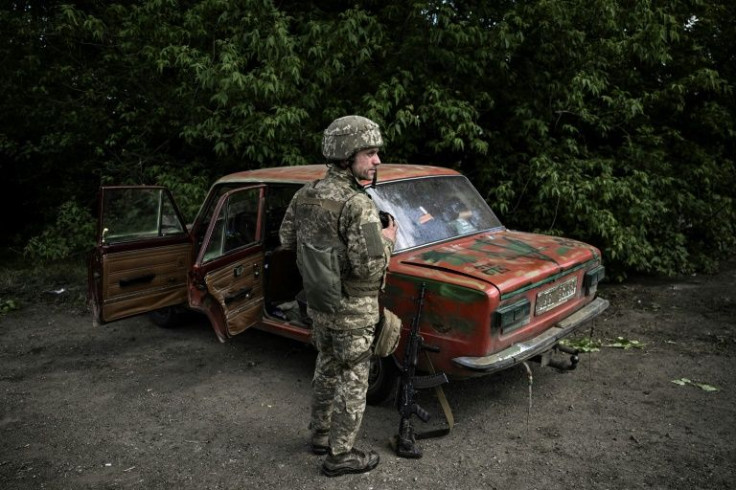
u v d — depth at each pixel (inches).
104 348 202.5
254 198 166.6
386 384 145.3
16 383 174.7
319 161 264.2
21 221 393.7
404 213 155.8
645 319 219.8
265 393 162.9
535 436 135.8
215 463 128.3
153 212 182.1
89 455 132.9
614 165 274.1
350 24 236.1
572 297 152.3
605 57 261.1
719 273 293.4
